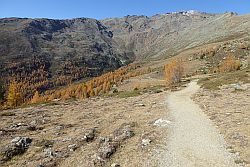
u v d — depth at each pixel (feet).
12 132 119.75
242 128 104.32
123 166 77.92
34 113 181.47
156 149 89.20
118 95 288.30
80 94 486.38
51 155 87.97
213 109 147.02
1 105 337.72
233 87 229.86
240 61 578.66
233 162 76.02
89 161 80.89
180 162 78.18
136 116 142.82
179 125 117.60
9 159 88.07
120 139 101.04
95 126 126.00
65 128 126.21
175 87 312.09
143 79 614.75
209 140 95.30
